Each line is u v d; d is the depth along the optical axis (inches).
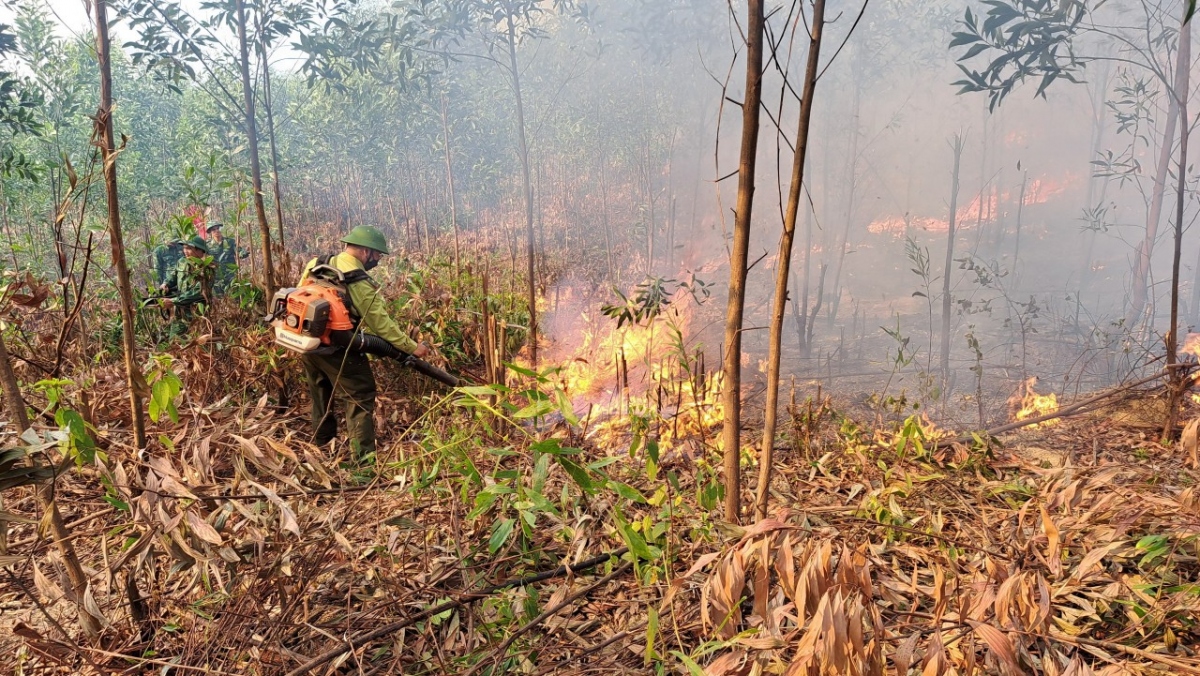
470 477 87.3
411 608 92.0
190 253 217.2
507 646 82.5
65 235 333.1
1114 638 81.7
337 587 96.0
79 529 106.1
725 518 93.0
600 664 81.7
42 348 170.9
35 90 296.5
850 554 60.3
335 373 149.9
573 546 100.9
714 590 63.6
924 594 85.7
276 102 516.4
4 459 66.2
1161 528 103.6
